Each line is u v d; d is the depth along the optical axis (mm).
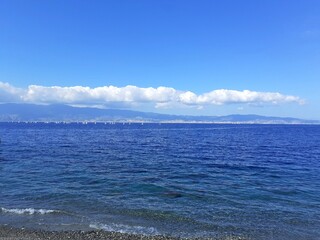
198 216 17703
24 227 15625
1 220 16578
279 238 14828
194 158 44406
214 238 14680
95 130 162500
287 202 20750
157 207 19297
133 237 14562
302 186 25578
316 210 19047
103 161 40750
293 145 67562
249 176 30141
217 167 35938
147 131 154750
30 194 22250
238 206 19703
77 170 33062
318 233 15484
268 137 99500
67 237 14422
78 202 20328
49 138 89188
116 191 23469
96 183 26344
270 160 42344
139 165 37281
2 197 21375
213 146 64875
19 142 72312
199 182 27031
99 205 19672
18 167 34750
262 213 18359
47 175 29906
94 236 14594
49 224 16125
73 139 86688
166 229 15711
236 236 14961
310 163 39500
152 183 26344
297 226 16359
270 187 25125
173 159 43250
